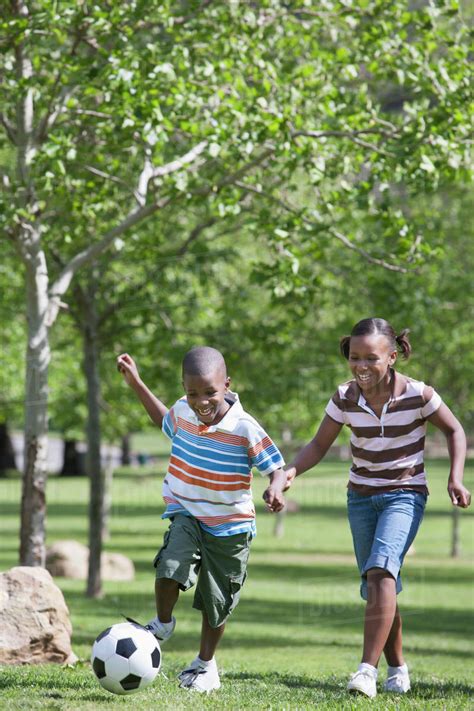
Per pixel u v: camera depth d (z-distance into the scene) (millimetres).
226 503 10984
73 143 23281
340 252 37188
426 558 57469
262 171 26938
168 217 36156
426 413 11703
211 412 10875
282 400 39875
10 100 23828
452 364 55406
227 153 24188
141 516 65375
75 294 37594
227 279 42000
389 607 11031
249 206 28891
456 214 49844
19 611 14078
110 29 22141
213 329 38438
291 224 25703
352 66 24750
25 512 23781
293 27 27141
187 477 11055
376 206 25766
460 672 19109
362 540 11906
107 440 59344
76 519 75250
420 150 23812
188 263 36344
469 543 65250
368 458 11758
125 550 57219
